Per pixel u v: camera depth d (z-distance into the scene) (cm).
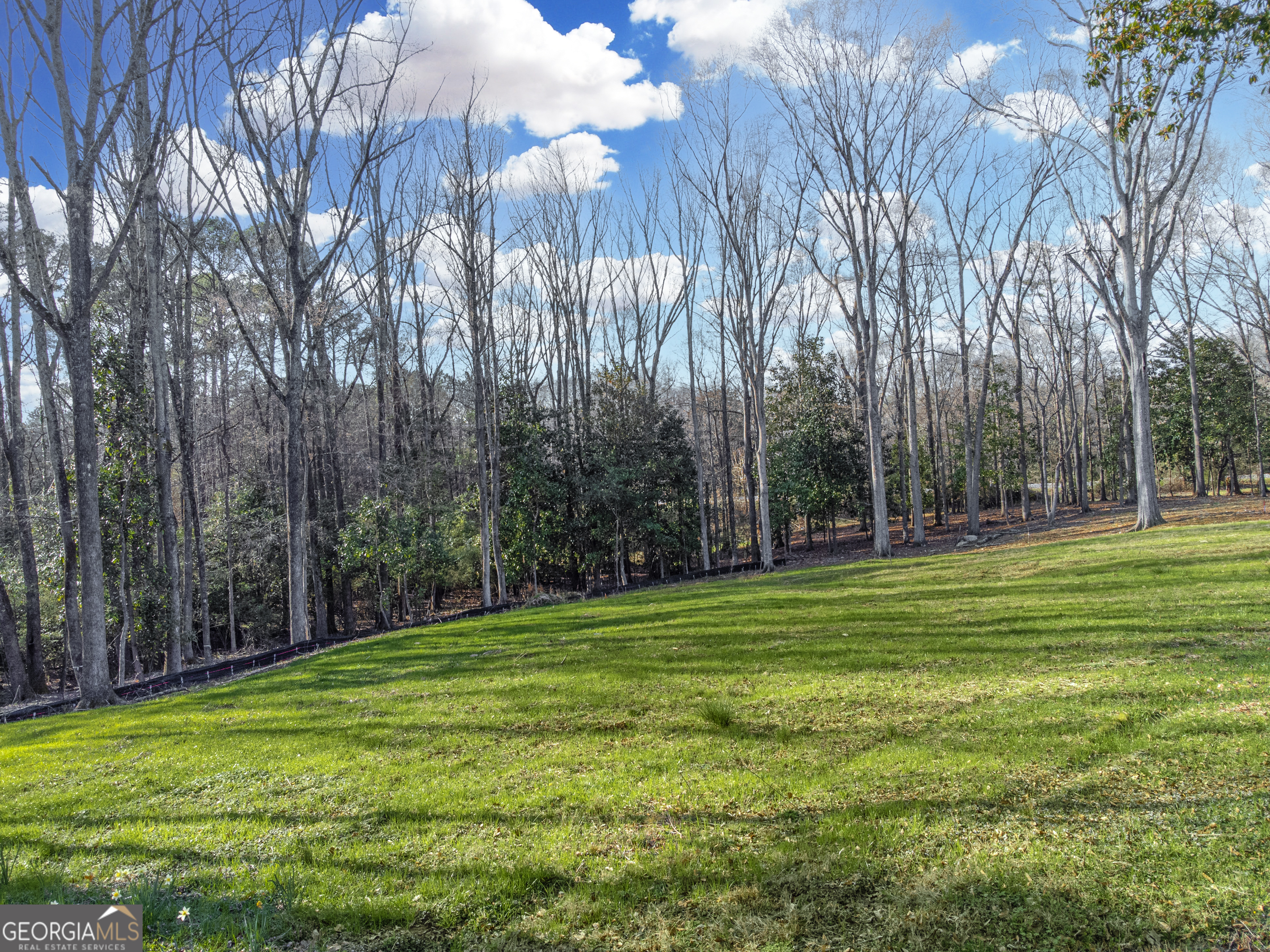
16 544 2622
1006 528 3378
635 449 3375
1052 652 955
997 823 498
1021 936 377
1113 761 570
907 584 1839
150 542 2344
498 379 3212
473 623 2138
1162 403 3812
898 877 447
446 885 496
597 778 690
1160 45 976
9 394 2473
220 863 576
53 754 1054
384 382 3419
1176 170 2283
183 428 2567
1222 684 713
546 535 3194
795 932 403
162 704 1418
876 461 2816
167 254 2597
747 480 3559
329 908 471
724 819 568
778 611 1625
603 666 1218
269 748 940
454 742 874
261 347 2966
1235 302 3500
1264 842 425
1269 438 3503
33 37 1530
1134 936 363
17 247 2375
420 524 2836
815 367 3481
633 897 459
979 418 3269
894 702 818
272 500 3241
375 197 3303
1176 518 2470
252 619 3161
